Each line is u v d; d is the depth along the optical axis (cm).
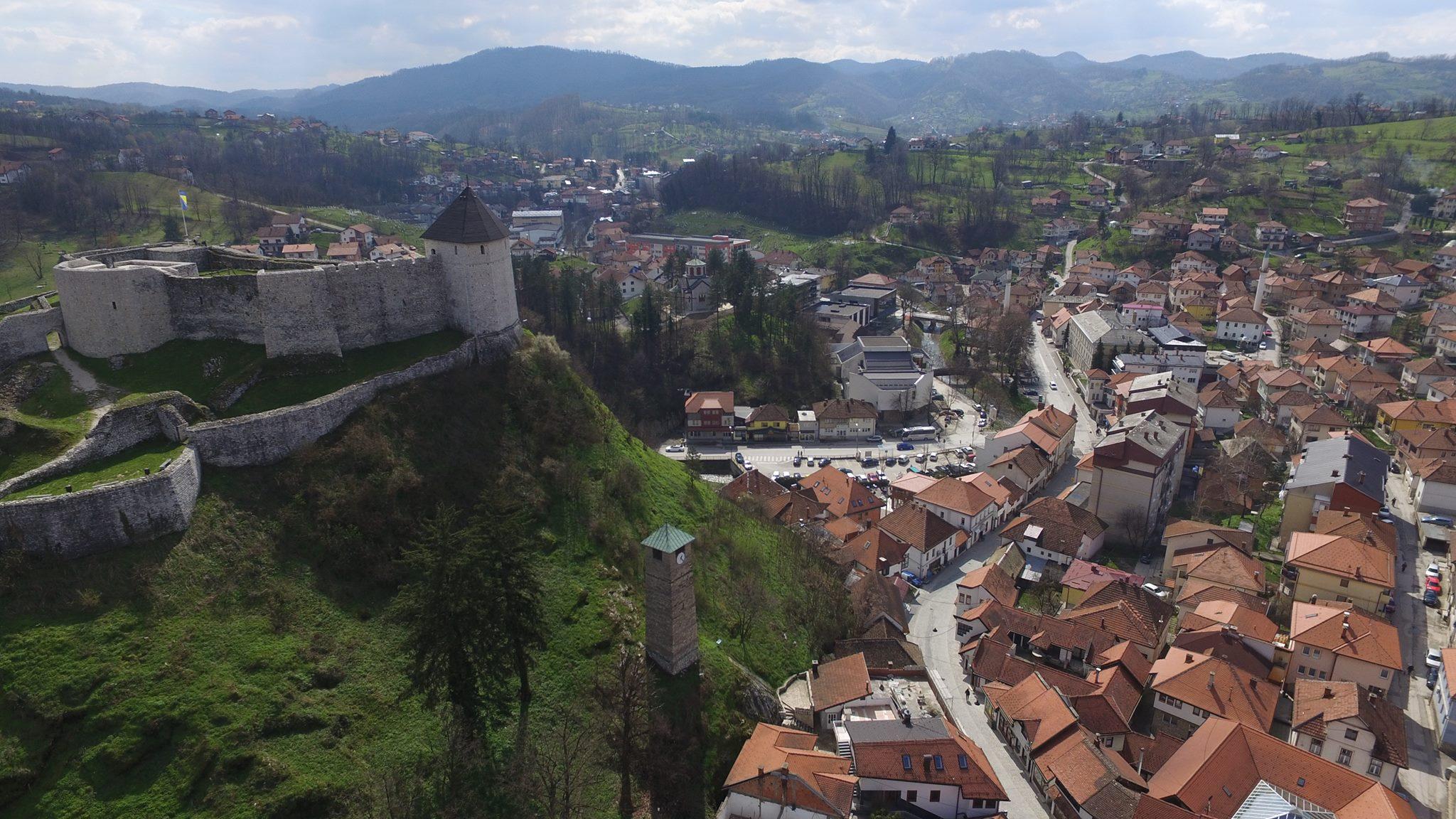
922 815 6353
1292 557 9169
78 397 6731
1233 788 6119
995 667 8312
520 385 8412
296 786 4734
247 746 4859
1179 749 6694
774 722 6812
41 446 6112
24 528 5281
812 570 9194
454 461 7425
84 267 7306
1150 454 10894
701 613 7419
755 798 5688
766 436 15750
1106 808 6178
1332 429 13425
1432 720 7644
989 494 11850
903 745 6450
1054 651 8544
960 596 9738
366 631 5850
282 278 7362
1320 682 7388
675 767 5828
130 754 4681
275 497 6406
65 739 4712
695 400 15825
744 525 9331
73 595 5272
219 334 7500
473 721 5506
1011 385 17888
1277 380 15325
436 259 8450
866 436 15800
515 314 9088
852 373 16975
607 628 6556
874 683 7500
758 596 8075
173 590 5512
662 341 17425
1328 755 7000
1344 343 17512
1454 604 8812
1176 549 10169
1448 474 10969
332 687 5388
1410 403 13588
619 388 16125
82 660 5003
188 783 4650
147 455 6178
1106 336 17488
